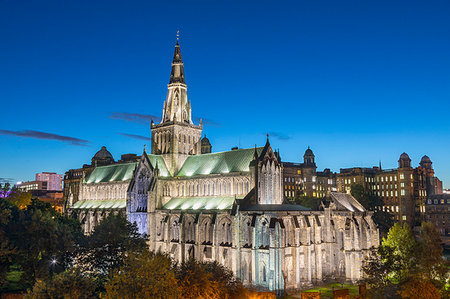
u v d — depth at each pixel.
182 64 145.75
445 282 92.81
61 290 60.34
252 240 99.50
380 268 94.38
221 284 74.38
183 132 140.12
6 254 78.25
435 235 92.94
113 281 62.09
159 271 63.72
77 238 107.62
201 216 113.81
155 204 127.12
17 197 140.75
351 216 112.81
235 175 114.69
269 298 78.69
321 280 107.44
